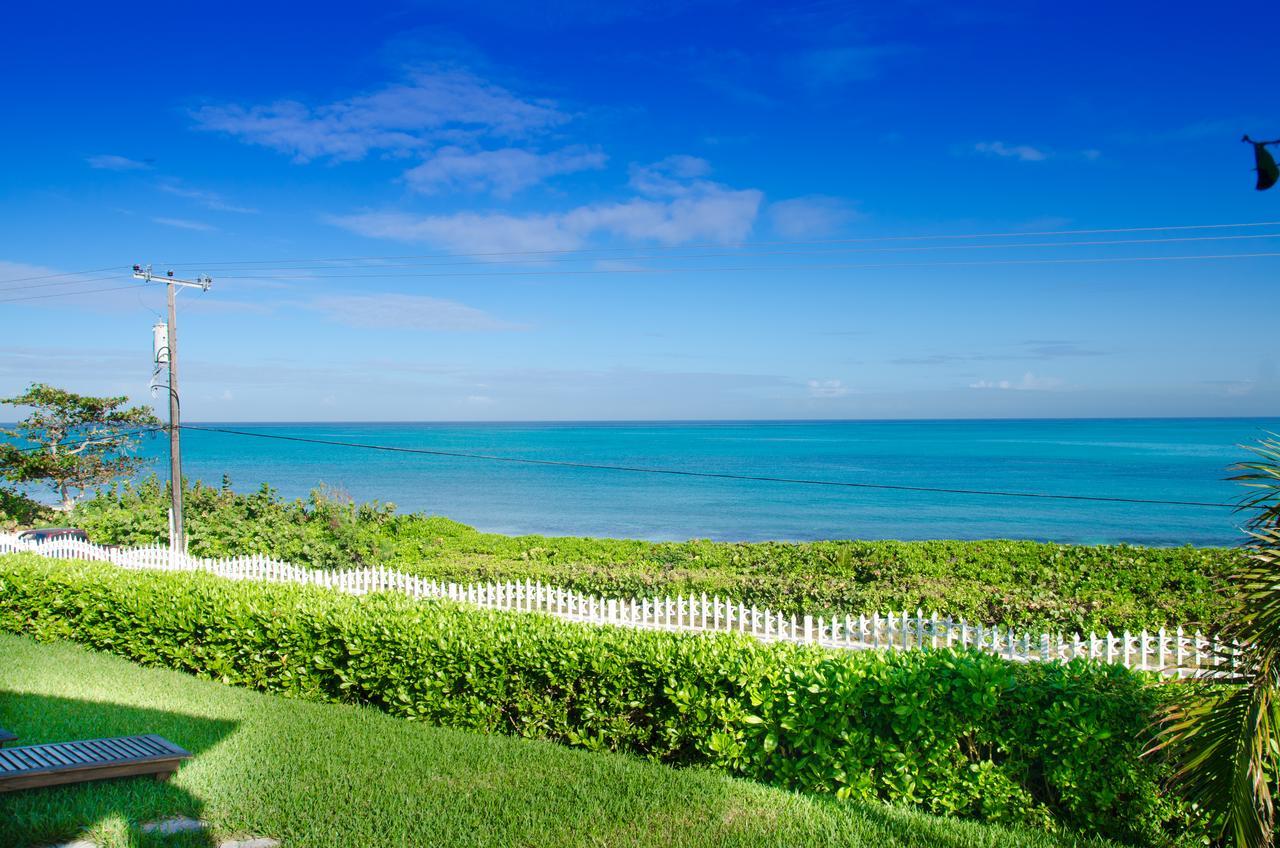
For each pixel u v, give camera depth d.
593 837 5.83
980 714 6.47
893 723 6.66
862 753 6.76
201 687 10.05
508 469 84.06
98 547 21.83
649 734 7.74
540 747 7.78
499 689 8.32
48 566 13.36
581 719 8.02
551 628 8.60
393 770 7.07
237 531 23.14
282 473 74.25
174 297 23.41
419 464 89.69
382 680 9.13
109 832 5.68
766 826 6.06
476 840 5.75
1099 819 6.17
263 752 7.47
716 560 20.59
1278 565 4.73
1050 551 19.94
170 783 6.64
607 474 79.06
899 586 16.34
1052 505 53.62
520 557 22.25
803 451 108.19
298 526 23.56
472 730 8.38
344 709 9.14
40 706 8.98
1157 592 16.38
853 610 15.11
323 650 9.61
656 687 7.66
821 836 5.92
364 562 21.16
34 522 31.19
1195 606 13.64
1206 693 5.04
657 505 53.41
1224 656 4.99
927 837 5.97
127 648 11.72
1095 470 75.31
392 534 24.78
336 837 5.75
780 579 16.91
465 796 6.51
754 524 44.44
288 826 5.91
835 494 60.88
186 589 11.31
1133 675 6.54
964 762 6.57
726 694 7.29
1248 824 4.48
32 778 6.18
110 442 34.44
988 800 6.42
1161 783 6.02
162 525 24.48
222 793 6.46
